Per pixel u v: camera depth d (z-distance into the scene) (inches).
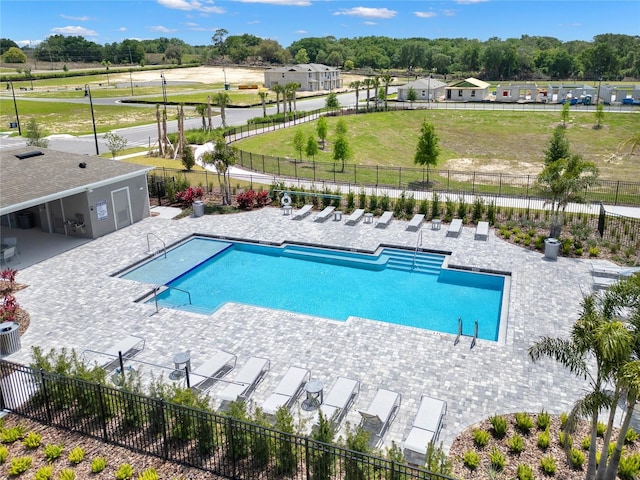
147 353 615.5
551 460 421.7
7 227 1074.7
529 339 641.0
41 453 449.1
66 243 987.3
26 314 711.1
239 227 1082.1
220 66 7637.8
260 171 1630.2
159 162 1710.1
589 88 3449.8
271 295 806.5
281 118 2625.5
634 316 363.6
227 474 419.8
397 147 2368.4
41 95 4247.0
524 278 816.9
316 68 4562.0
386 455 436.5
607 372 349.1
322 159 2009.1
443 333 659.4
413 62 7406.5
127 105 3560.5
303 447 436.5
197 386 545.0
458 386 547.5
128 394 466.0
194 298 795.4
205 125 2453.2
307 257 955.3
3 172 974.4
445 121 2785.4
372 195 1167.0
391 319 729.6
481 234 992.9
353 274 881.5
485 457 440.1
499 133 2561.5
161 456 440.5
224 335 657.6
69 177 990.4
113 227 1058.7
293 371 552.7
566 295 757.9
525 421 473.4
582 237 959.6
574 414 372.8
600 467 380.5
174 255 952.9
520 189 1499.8
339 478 403.5
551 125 2657.5
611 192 1395.2
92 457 440.8
